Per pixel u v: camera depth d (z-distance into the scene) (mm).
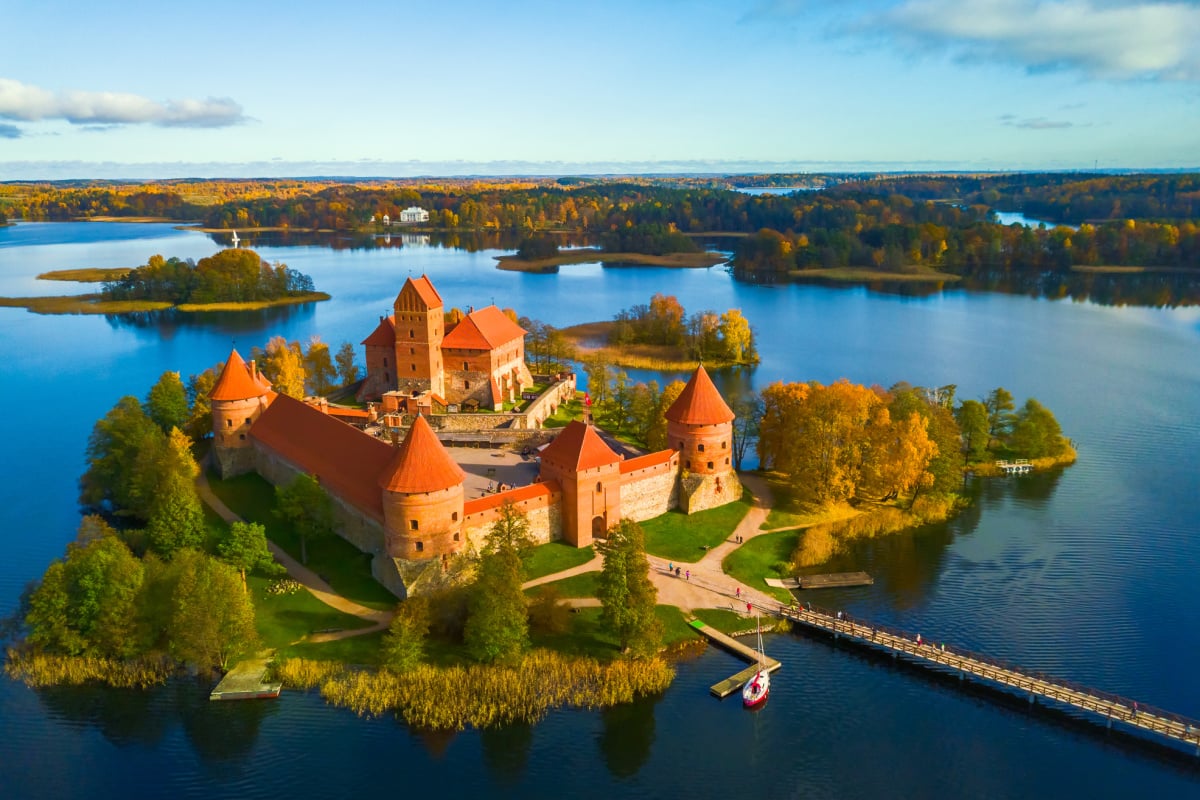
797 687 73625
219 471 112875
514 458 113938
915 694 73250
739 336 193000
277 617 79812
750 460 127750
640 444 125375
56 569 76625
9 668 74500
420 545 81938
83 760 64500
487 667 72875
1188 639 80500
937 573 93125
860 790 62531
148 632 75625
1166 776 63969
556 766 64312
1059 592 89000
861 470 107938
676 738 67250
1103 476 121625
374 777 63000
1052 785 63062
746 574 90562
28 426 146625
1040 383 173375
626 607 73125
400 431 117125
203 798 61062
